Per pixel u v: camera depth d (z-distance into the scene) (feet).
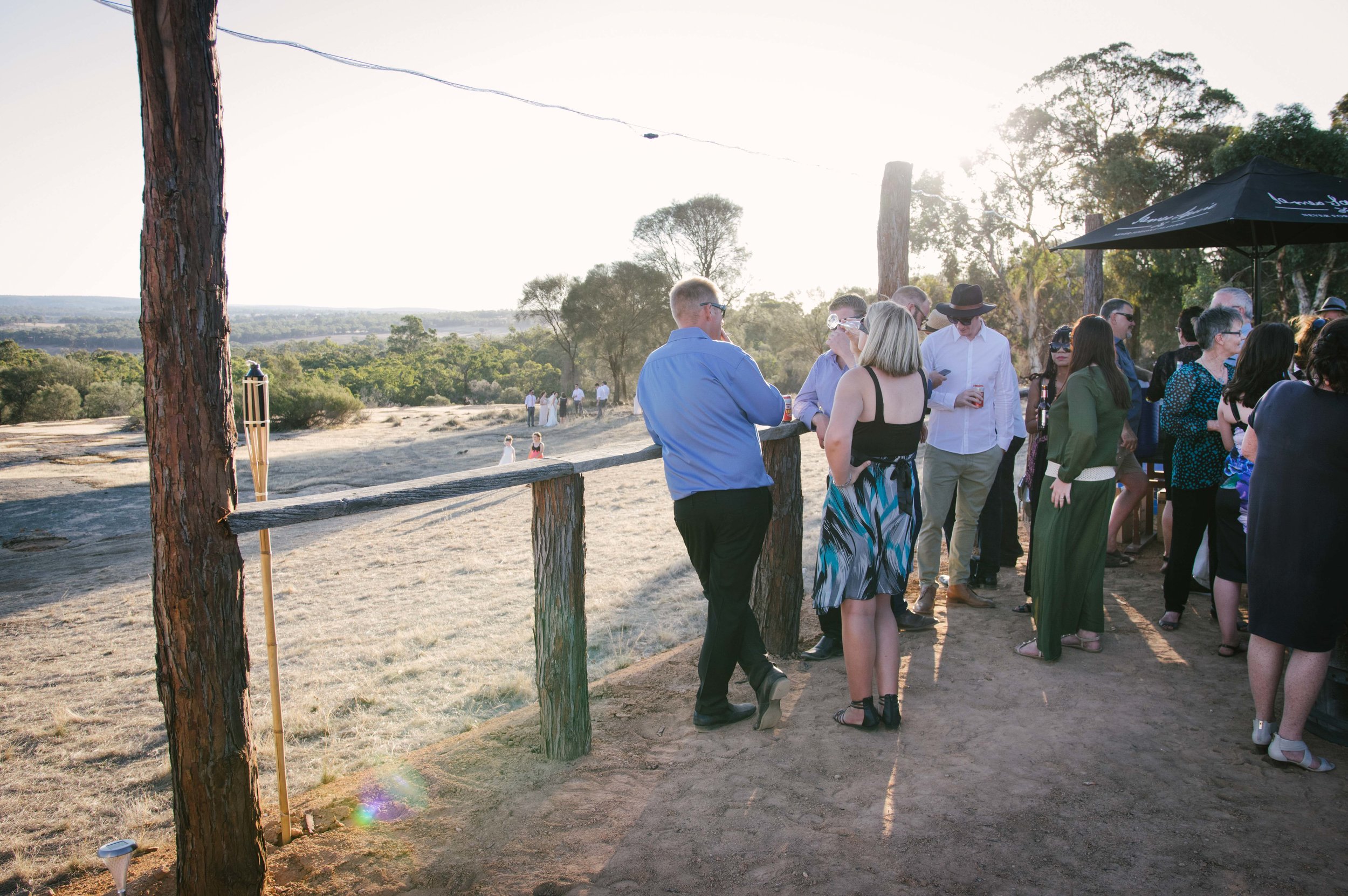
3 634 31.65
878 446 10.28
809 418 13.15
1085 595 12.76
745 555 10.55
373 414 167.12
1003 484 18.19
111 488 76.02
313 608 30.96
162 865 9.15
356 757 16.49
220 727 7.52
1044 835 8.05
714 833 8.43
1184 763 9.36
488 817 9.09
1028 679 11.99
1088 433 11.59
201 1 6.95
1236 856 7.57
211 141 7.09
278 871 8.38
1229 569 12.19
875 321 10.16
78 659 27.35
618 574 31.19
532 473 9.34
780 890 7.41
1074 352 12.26
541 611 10.24
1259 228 19.15
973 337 14.66
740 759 10.08
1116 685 11.60
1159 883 7.23
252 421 8.42
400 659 23.72
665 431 10.52
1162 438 15.49
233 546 7.48
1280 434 8.98
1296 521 8.82
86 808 15.99
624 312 167.73
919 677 12.27
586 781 9.78
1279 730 9.20
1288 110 80.23
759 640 10.79
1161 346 111.75
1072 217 112.27
